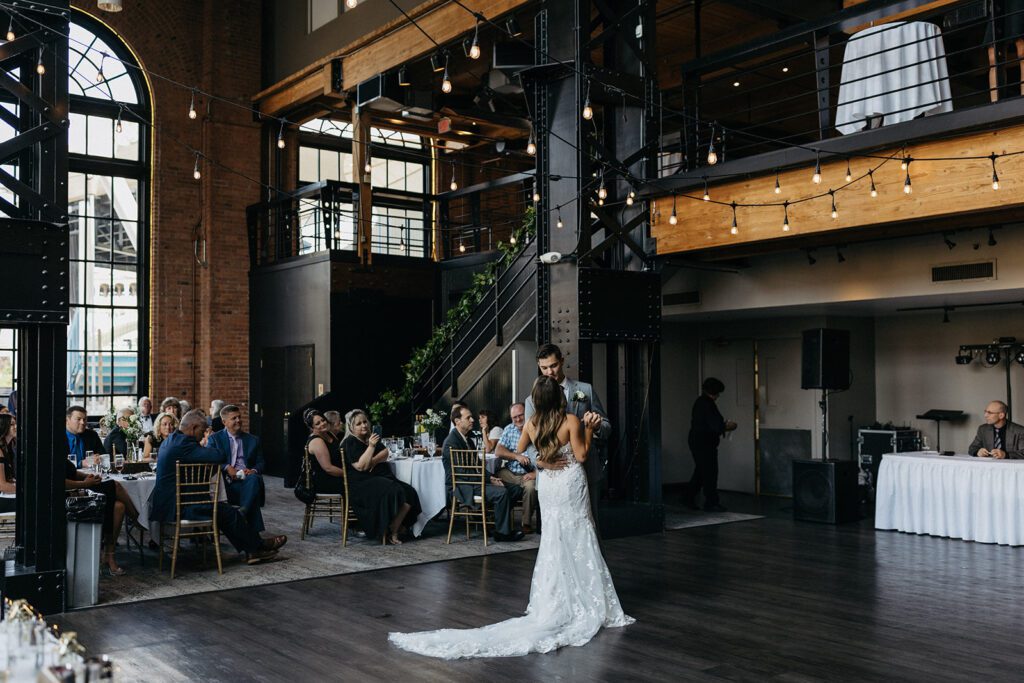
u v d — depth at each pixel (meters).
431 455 9.21
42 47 5.77
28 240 5.63
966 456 8.87
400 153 15.95
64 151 5.83
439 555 7.75
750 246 9.20
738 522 9.77
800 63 11.59
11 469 6.64
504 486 8.52
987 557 7.68
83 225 13.62
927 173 7.17
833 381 10.11
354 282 12.90
